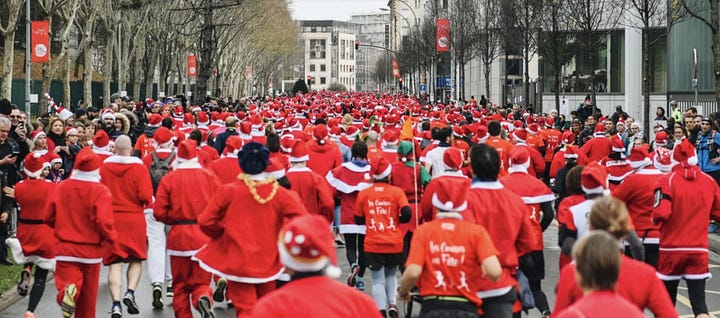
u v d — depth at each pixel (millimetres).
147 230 12086
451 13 64562
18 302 12570
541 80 47156
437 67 79000
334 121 20391
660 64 46375
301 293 4969
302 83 131500
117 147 10938
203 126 21203
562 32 38594
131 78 82812
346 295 5043
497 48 61219
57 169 13977
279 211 8688
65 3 34625
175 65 75125
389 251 10984
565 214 8492
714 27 20969
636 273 6164
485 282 7484
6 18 56688
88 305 10336
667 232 10188
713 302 12508
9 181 14203
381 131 21750
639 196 10734
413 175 12094
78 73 81500
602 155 17328
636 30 45438
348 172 12391
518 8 43531
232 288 8805
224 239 8734
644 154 10656
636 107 46281
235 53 87562
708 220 10156
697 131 18781
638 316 5172
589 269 5254
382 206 11023
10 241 11039
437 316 6844
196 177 10359
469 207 7855
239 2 41250
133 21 52656
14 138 15391
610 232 6480
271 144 13664
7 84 30969
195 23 60594
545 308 10102
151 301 12562
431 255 6934
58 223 10070
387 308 11266
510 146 15812
